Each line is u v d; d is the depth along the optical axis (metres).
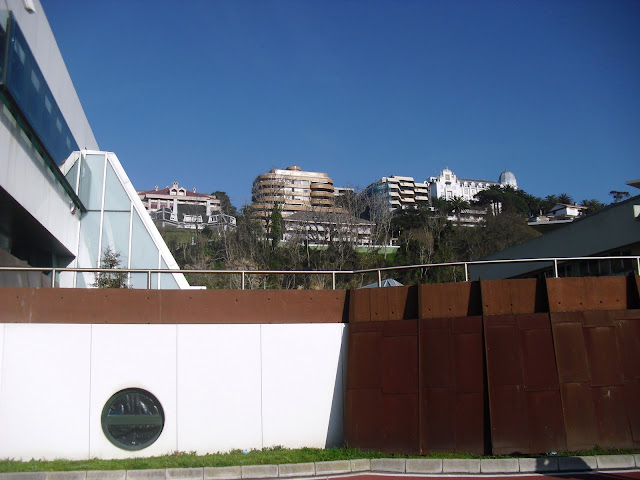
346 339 11.17
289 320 11.12
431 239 55.06
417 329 10.48
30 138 14.55
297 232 52.72
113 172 20.09
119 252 19.38
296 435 10.72
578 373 9.85
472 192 143.75
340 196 71.06
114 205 19.78
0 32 12.73
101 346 10.54
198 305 10.90
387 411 10.19
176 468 8.95
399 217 72.38
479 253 56.03
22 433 10.10
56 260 18.92
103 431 10.27
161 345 10.67
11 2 13.47
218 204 111.94
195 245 53.25
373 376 10.52
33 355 10.36
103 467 9.20
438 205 95.25
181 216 92.00
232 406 10.64
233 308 10.98
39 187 15.25
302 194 101.00
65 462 9.67
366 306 11.05
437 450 9.79
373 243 58.91
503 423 9.61
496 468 8.95
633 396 9.81
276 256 46.59
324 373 11.00
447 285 10.64
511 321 10.16
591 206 106.88
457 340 10.27
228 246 46.53
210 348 10.78
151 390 10.49
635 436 9.65
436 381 10.12
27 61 14.74
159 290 10.85
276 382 10.85
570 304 10.21
